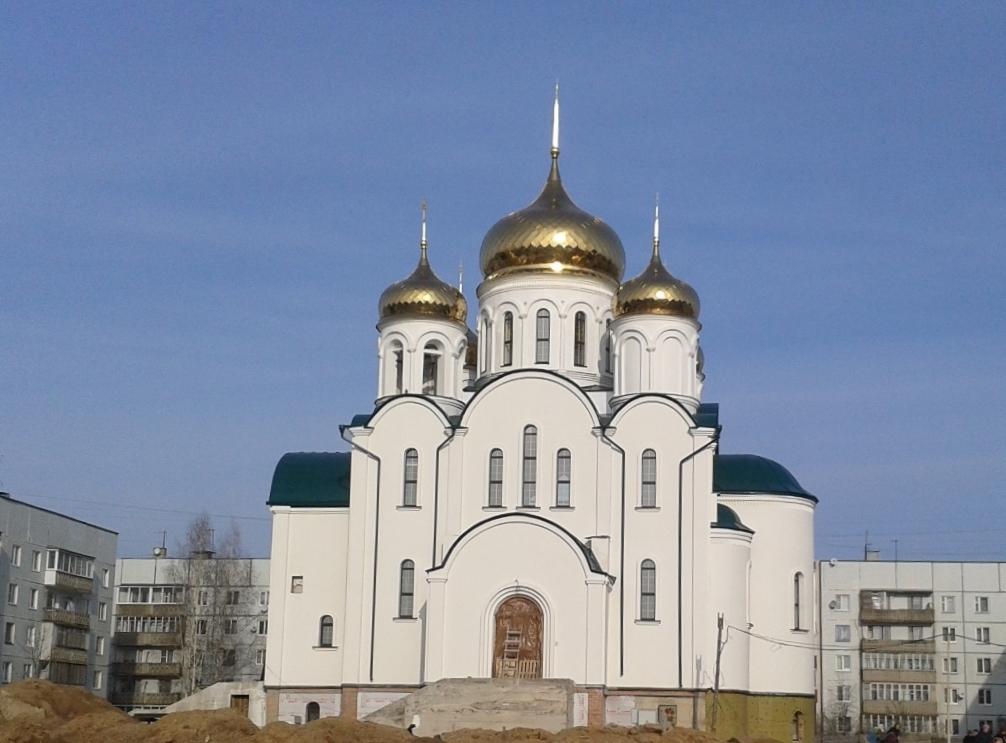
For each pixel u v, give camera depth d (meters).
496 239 69.62
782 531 65.38
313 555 67.12
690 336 66.94
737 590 62.84
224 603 99.25
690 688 60.62
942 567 111.12
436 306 69.56
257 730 43.94
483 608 60.44
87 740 42.44
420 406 66.06
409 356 69.06
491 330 69.19
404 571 64.69
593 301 68.75
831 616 111.75
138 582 114.69
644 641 61.47
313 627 66.31
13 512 89.25
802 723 63.91
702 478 62.75
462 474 64.56
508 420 64.69
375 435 66.25
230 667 110.12
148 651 110.75
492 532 61.12
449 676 60.06
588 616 59.59
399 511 65.12
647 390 65.75
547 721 55.81
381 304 70.62
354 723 43.44
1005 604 109.62
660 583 62.06
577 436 64.00
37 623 91.94
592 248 68.81
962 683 108.94
